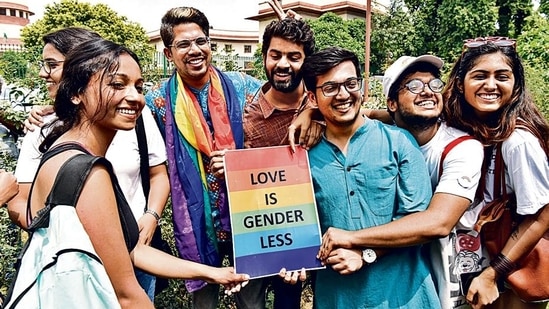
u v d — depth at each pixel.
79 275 1.50
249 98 3.01
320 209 2.36
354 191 2.23
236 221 2.33
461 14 25.14
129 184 2.59
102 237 1.61
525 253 2.35
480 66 2.30
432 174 2.36
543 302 2.44
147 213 2.65
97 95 1.72
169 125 2.82
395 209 2.23
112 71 1.73
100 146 1.81
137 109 1.81
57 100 1.79
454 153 2.25
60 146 1.73
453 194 2.17
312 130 2.38
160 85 2.98
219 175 2.51
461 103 2.40
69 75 1.75
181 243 2.79
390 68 2.43
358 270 2.23
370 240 2.13
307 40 2.71
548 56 11.71
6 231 3.77
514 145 2.30
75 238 1.53
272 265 2.32
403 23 25.86
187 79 2.85
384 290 2.21
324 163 2.31
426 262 2.31
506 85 2.30
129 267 1.71
